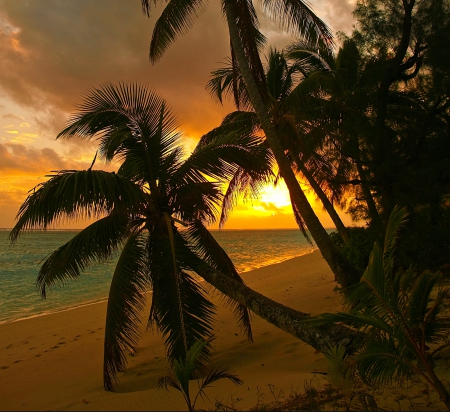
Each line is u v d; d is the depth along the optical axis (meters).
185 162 7.64
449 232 8.23
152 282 7.04
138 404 4.66
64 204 5.82
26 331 11.59
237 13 8.80
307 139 12.18
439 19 9.73
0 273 27.78
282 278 19.23
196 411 3.94
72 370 7.54
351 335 5.04
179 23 9.49
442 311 5.82
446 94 9.81
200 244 8.04
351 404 3.78
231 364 6.63
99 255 6.86
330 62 13.44
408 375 3.45
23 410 5.11
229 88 13.30
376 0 10.59
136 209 6.92
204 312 6.60
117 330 6.43
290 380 4.90
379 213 10.42
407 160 10.28
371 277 3.44
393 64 10.32
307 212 7.68
